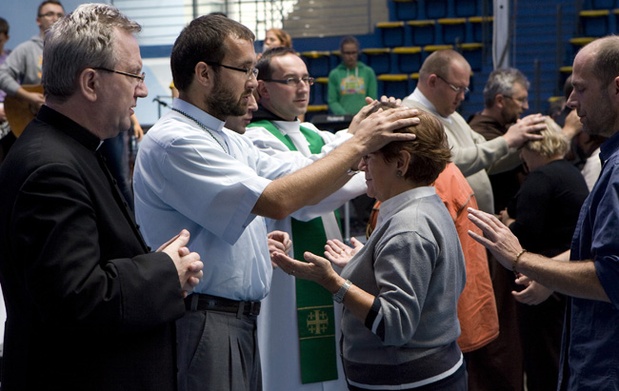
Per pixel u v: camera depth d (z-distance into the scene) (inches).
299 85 140.9
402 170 97.6
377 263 95.9
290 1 509.7
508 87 187.6
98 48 78.3
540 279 94.9
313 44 505.7
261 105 142.9
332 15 507.8
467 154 155.0
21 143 77.1
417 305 93.8
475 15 502.3
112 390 76.9
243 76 102.0
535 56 442.0
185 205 97.7
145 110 408.2
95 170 79.3
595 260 89.2
